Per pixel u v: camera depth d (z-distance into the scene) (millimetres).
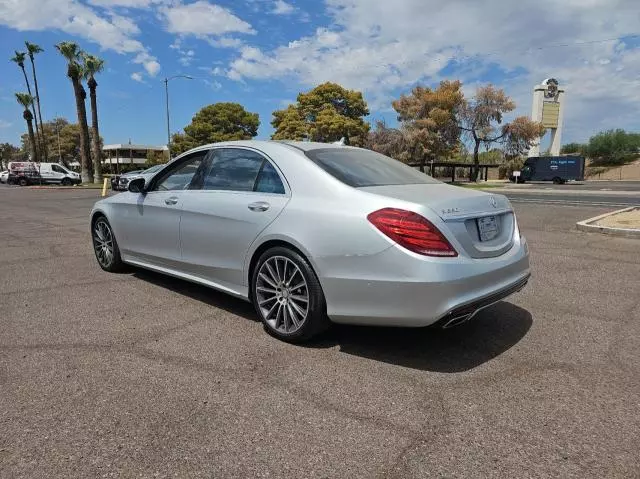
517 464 2379
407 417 2801
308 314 3674
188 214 4672
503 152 44938
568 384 3211
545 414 2838
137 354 3652
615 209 14914
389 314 3311
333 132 51312
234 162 4496
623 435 2629
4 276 6023
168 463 2383
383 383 3213
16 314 4562
